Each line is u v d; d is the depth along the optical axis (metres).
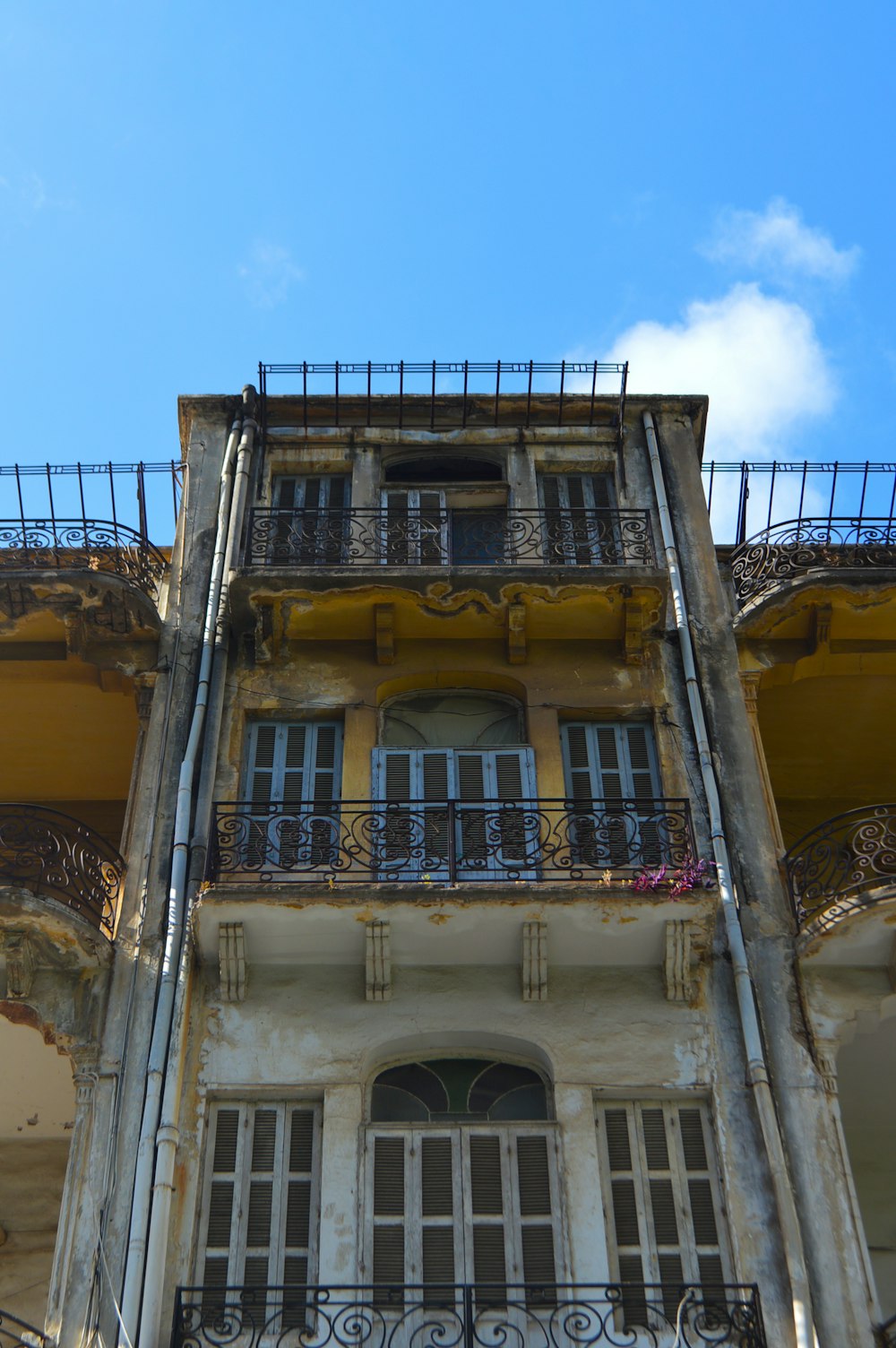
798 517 19.59
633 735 18.17
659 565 19.44
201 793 16.97
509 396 21.31
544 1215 14.40
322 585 18.34
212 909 15.47
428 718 18.55
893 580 18.50
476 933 15.66
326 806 17.19
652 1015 15.55
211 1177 14.54
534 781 17.59
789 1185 14.18
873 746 20.11
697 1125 14.96
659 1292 13.83
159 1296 13.41
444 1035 15.48
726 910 16.00
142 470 19.98
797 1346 13.24
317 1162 14.71
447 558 19.70
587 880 16.14
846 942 15.62
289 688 18.27
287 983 15.70
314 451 21.02
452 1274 14.05
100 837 16.41
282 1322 13.59
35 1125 16.97
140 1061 14.82
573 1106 14.95
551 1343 13.40
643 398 21.36
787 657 18.66
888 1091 16.56
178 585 19.06
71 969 15.49
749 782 17.31
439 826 16.98
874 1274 16.52
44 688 18.80
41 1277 16.44
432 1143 14.85
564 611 18.56
